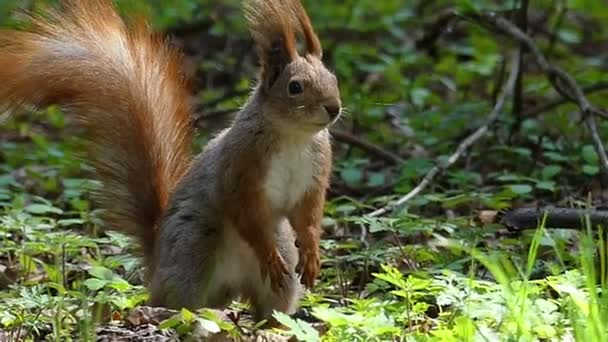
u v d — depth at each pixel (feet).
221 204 33.68
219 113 54.70
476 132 48.14
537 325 28.37
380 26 72.54
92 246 38.73
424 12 75.51
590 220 35.60
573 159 49.55
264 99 33.24
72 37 38.24
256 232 33.40
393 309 31.01
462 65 66.74
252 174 33.27
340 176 50.29
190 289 33.91
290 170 33.53
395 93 62.95
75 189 47.55
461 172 47.91
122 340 30.25
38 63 37.83
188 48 70.28
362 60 68.18
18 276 38.70
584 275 30.91
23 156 55.21
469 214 44.78
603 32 77.05
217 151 34.12
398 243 39.45
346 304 35.65
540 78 62.49
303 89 32.86
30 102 37.96
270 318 34.47
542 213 37.01
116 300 32.07
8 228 40.04
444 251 39.96
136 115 37.35
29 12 39.19
